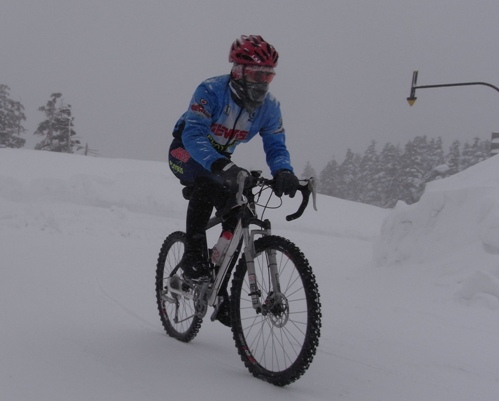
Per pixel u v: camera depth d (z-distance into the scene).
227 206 2.64
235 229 2.84
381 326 3.92
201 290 2.93
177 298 3.30
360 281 5.65
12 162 14.24
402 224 6.00
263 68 2.76
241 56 2.76
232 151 3.12
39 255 6.27
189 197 3.24
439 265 5.17
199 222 3.00
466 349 3.39
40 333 3.17
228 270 2.96
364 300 4.82
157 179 13.65
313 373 2.79
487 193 5.42
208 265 2.98
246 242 2.73
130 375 2.55
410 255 5.72
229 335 3.46
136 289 4.73
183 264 3.02
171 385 2.46
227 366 2.81
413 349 3.35
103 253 6.82
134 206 11.91
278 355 2.81
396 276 5.41
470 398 2.55
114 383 2.43
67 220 9.69
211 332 3.51
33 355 2.74
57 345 2.96
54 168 14.03
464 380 2.80
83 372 2.54
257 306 2.67
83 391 2.30
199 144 2.73
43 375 2.46
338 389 2.56
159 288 3.52
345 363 3.00
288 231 12.40
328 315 4.27
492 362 3.14
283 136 3.11
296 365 2.42
